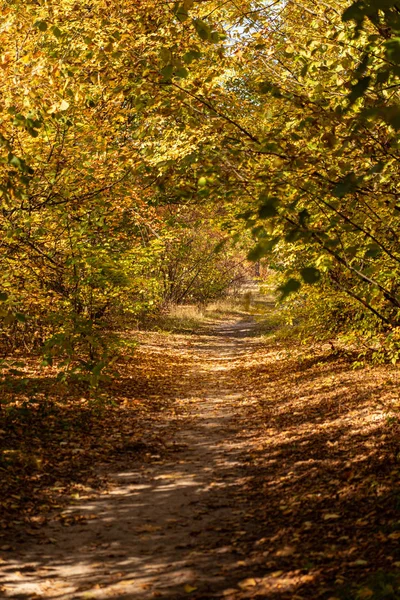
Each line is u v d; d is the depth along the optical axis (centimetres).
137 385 1442
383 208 675
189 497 722
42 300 1099
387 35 479
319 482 701
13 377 1202
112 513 668
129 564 534
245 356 2117
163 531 616
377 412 907
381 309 1002
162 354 2050
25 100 639
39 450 845
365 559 479
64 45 744
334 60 614
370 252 415
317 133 557
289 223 424
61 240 1072
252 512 658
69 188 918
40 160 852
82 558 547
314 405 1103
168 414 1201
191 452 931
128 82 618
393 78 484
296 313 1423
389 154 563
